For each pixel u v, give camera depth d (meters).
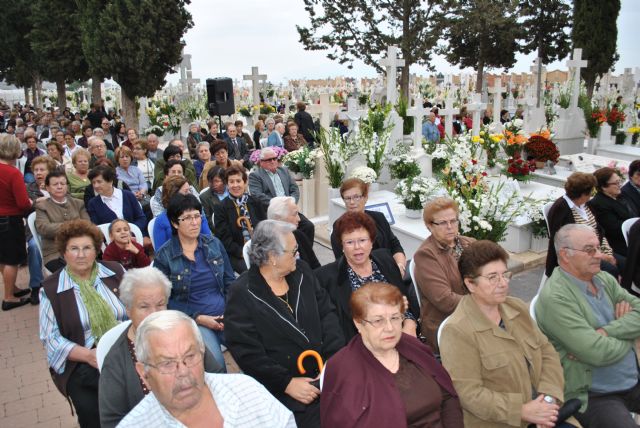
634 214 5.55
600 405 3.17
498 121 12.25
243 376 2.36
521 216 7.10
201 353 2.17
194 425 2.16
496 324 2.88
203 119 18.08
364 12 27.88
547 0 28.17
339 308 3.66
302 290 3.36
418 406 2.46
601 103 18.62
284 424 2.27
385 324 2.43
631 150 13.23
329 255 7.83
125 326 3.05
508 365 2.79
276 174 6.88
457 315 2.92
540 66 23.17
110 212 5.85
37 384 4.60
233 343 3.14
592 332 3.09
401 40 27.66
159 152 9.46
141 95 20.00
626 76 20.81
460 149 6.47
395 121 9.52
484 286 2.79
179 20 19.61
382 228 4.64
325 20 28.94
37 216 5.46
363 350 2.52
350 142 8.54
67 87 59.31
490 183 7.70
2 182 5.85
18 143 6.06
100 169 5.79
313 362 3.21
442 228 3.69
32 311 6.13
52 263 5.28
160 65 20.12
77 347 3.39
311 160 9.03
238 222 5.27
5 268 6.11
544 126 13.42
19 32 34.34
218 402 2.23
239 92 26.78
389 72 10.12
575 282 3.26
